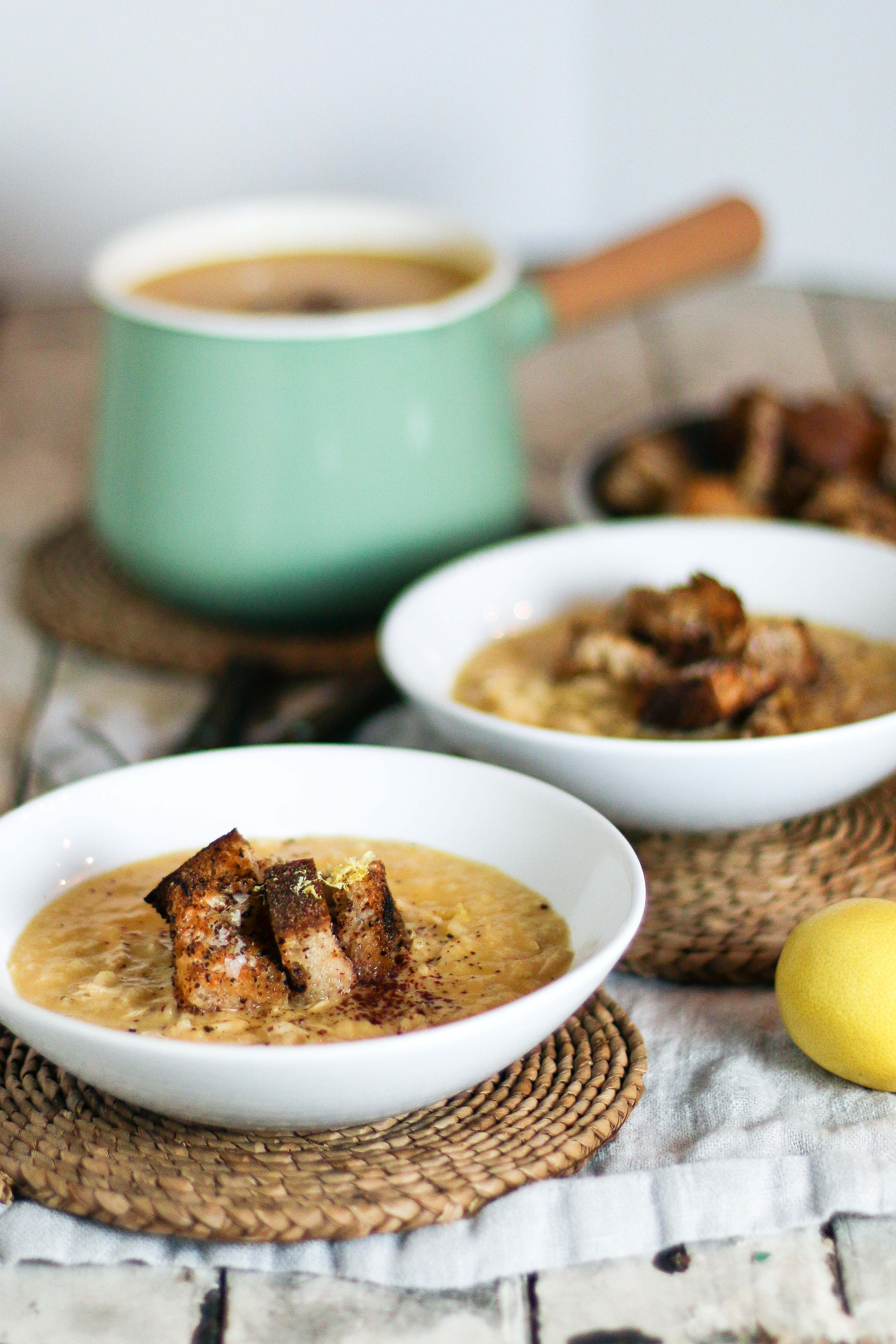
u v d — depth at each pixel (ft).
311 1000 2.59
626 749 2.79
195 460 3.26
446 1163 2.58
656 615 3.05
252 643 3.41
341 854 2.78
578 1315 2.49
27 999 2.60
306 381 3.21
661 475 3.51
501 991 2.60
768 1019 2.77
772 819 2.88
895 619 3.14
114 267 3.43
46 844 2.75
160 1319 2.50
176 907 2.60
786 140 4.82
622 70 4.70
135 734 3.24
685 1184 2.57
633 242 3.48
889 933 2.64
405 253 3.59
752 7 4.68
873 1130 2.61
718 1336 2.47
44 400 4.22
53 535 3.72
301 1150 2.60
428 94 4.66
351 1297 2.52
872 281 4.84
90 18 4.50
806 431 3.46
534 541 3.26
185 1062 2.45
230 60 4.57
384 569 3.30
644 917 2.86
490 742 2.85
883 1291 2.50
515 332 3.43
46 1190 2.56
